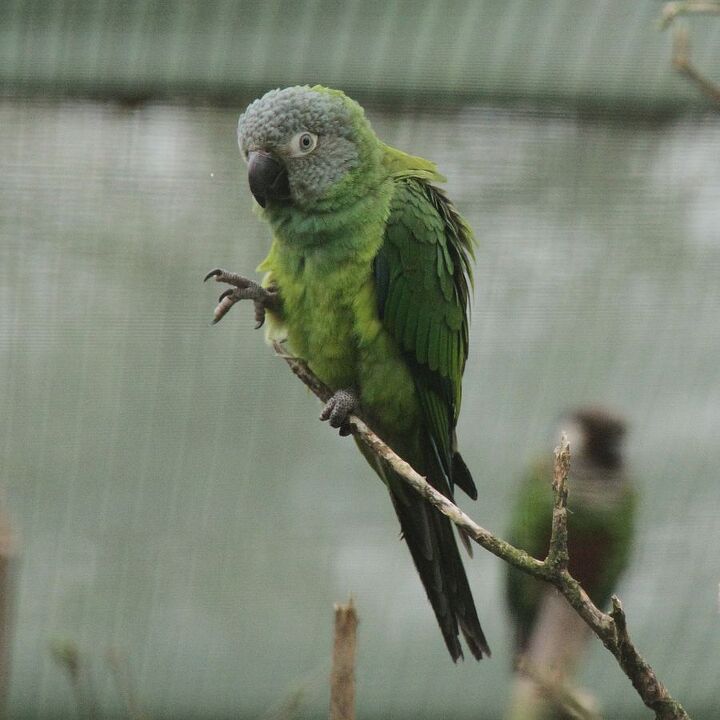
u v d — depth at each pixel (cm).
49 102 1176
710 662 1383
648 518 1384
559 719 1029
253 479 1346
